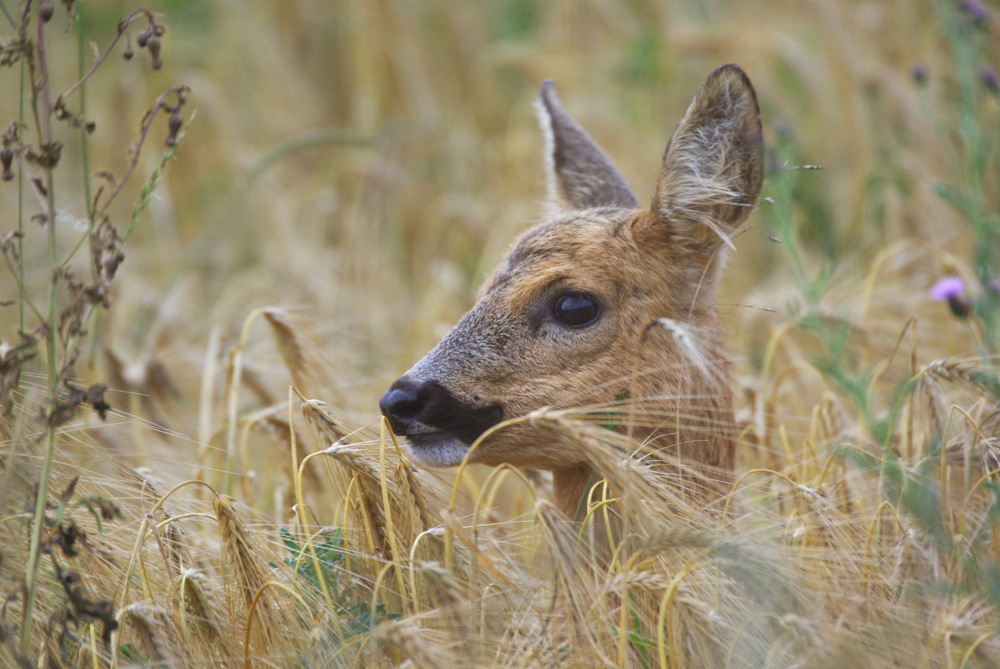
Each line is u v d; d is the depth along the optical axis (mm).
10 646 6324
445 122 19734
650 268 7988
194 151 18641
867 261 14352
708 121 8000
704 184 8039
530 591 6898
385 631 6020
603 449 6633
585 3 20578
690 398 7781
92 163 18078
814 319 10492
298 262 16062
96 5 19578
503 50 19891
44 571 7164
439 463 7852
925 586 6789
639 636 6621
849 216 15375
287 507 9461
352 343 14109
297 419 9609
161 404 11672
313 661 6652
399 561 7125
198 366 12766
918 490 7355
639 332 7883
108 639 6535
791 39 18109
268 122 19594
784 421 10586
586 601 6609
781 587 6266
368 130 19188
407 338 13945
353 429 8109
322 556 7457
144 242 17375
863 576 7117
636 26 20203
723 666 6387
